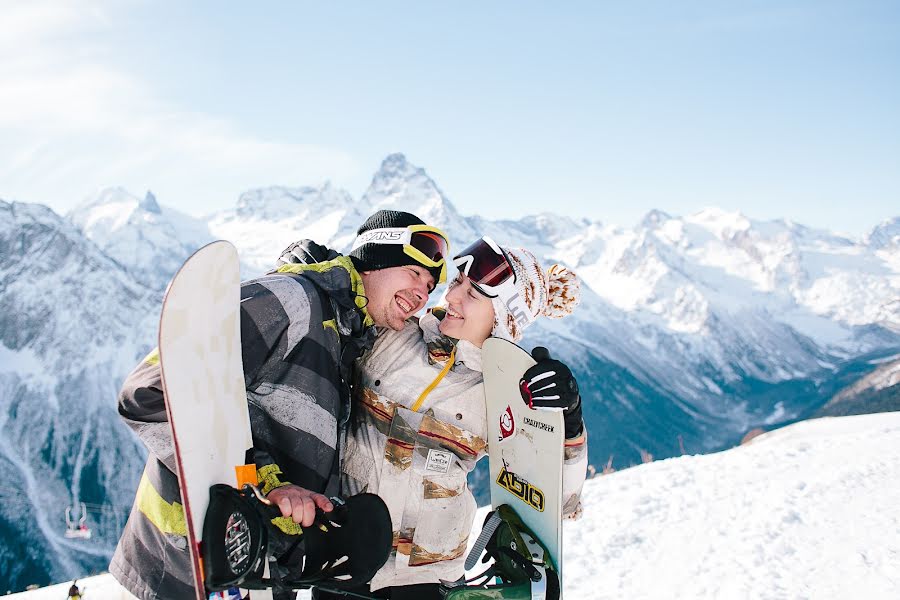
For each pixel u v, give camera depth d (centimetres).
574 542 573
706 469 749
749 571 462
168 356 152
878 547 472
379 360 246
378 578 242
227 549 157
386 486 240
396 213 238
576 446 233
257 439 201
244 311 195
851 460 715
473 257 249
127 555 198
